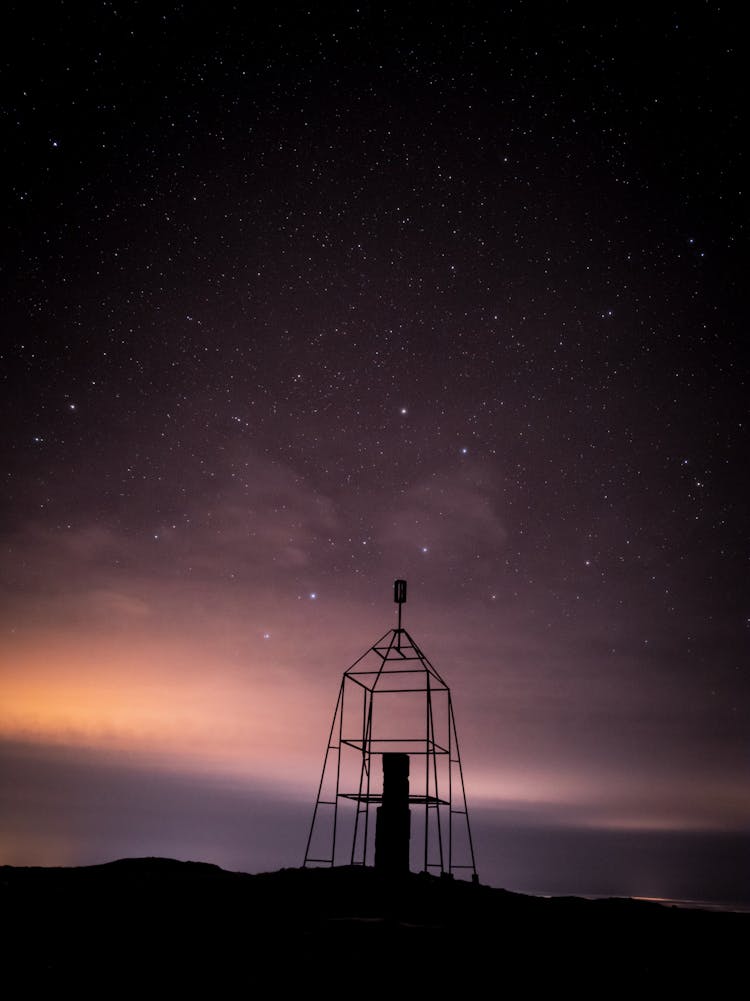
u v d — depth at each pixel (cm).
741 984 852
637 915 1261
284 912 1052
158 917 967
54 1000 659
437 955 850
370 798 1583
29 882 1179
